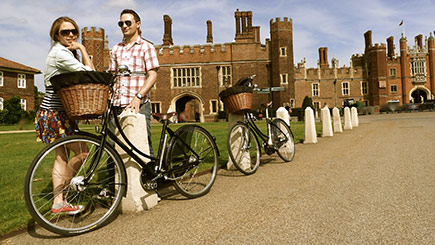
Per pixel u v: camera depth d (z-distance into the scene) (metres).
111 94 2.61
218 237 2.09
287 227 2.20
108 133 2.54
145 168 2.76
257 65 30.00
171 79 30.36
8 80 30.58
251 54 29.95
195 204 2.88
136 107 2.79
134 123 2.72
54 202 2.46
